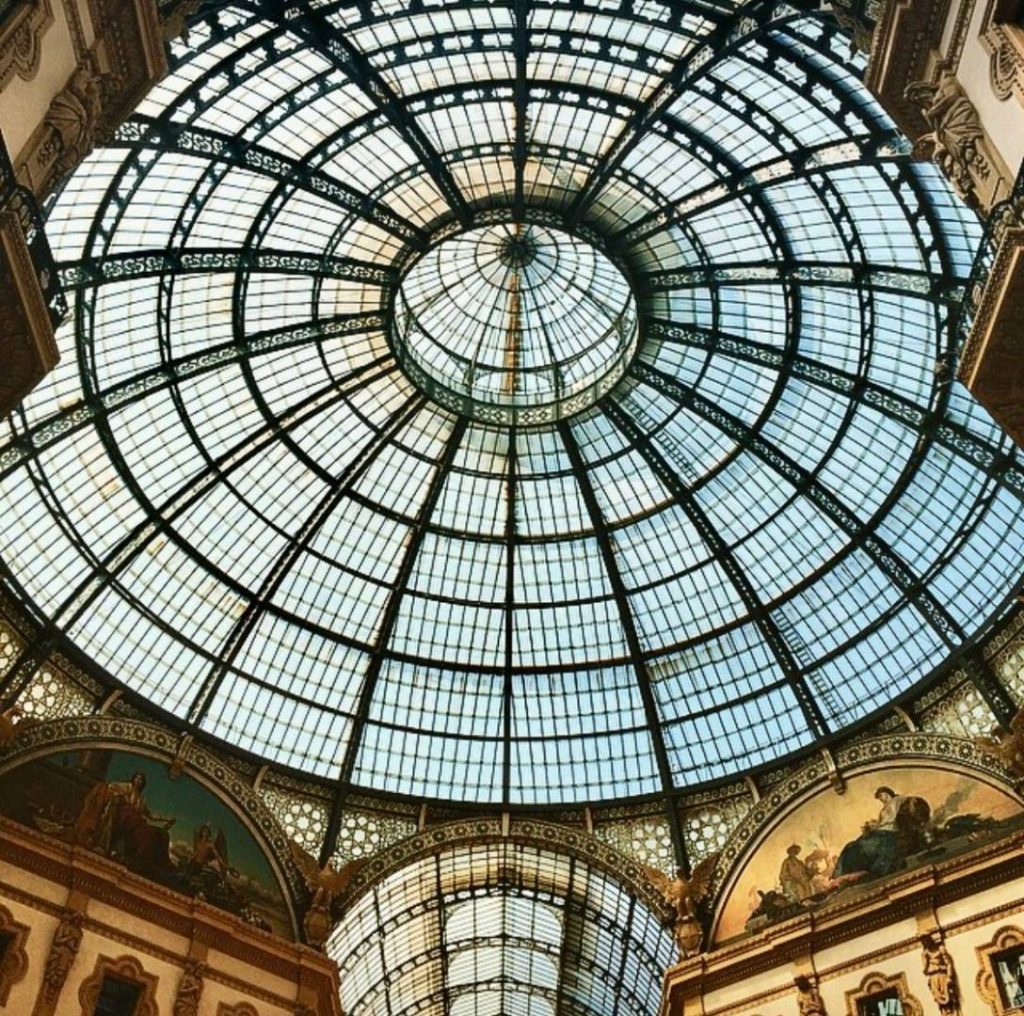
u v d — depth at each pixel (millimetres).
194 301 29016
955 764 27734
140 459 30469
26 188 14602
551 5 23641
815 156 26031
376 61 24984
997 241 15180
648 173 28578
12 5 14352
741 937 28188
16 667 27609
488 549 35062
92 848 26312
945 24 16438
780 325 30672
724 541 33500
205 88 24266
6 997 22625
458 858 33094
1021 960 23234
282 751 32125
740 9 22625
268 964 27016
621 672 34250
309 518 33094
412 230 29375
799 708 32156
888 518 30906
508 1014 45062
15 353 15367
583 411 33906
